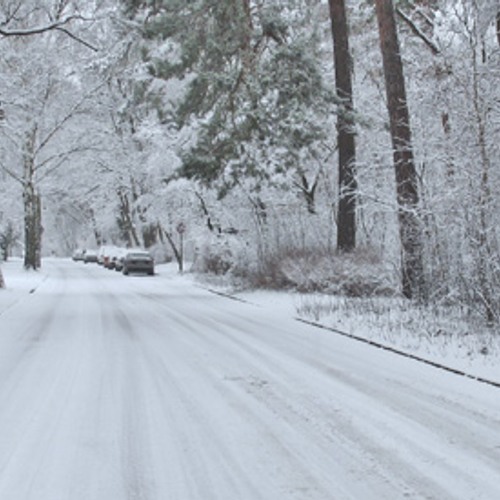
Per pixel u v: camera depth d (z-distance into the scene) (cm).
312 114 1947
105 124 3744
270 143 1892
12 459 486
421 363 870
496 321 1030
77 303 1861
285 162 1977
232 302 1883
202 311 1605
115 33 1844
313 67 1828
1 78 2414
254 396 683
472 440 529
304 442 525
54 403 653
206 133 1852
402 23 2153
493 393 690
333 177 2519
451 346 952
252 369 832
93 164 4366
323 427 567
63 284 2875
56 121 3481
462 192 1100
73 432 553
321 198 2555
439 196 1184
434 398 672
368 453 497
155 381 758
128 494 418
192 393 696
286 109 1820
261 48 2031
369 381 758
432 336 1035
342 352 963
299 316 1433
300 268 1942
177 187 2878
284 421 587
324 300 1672
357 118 1889
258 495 414
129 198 5159
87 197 5166
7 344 1052
